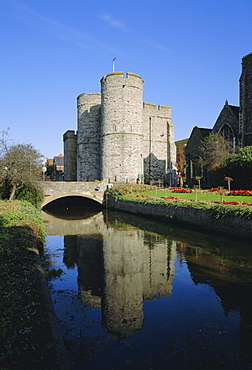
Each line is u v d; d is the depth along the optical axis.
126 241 15.94
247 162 25.38
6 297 5.50
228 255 12.20
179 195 25.88
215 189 26.14
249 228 13.09
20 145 23.34
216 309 7.43
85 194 34.94
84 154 44.72
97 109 44.50
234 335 6.16
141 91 39.16
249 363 5.21
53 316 5.30
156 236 16.95
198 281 9.43
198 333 6.25
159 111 46.62
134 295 8.40
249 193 21.47
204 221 16.55
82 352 5.53
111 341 5.93
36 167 24.11
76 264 11.70
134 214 26.92
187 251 13.15
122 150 37.22
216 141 33.53
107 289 8.94
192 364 5.19
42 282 6.59
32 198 25.81
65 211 33.31
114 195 32.78
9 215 14.17
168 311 7.34
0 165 22.19
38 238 12.74
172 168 44.88
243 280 9.38
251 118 31.52
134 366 5.11
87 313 7.25
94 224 22.69
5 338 4.21
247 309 7.40
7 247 8.75
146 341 5.94
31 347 4.07
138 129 38.47
